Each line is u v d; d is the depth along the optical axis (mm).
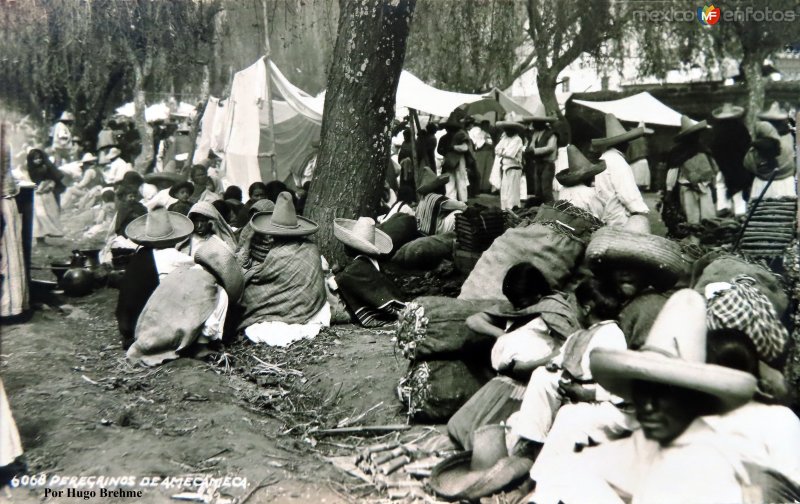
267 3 16281
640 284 4637
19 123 18234
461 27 17422
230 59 18172
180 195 11414
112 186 16953
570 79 17562
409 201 11547
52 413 5664
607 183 8961
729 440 3381
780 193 8914
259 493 4414
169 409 5766
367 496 4352
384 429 5277
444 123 14523
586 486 3578
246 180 16031
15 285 8297
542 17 16766
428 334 5340
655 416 3367
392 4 9258
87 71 18188
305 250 7652
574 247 6691
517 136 14227
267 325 7277
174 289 6914
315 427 5480
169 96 19062
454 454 4492
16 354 7145
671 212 11141
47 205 14047
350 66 9375
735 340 3814
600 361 3396
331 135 9469
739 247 6988
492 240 8938
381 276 7883
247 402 6031
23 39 17641
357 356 6559
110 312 8875
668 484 3314
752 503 3250
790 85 13656
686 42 15070
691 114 15008
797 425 3467
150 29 17781
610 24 15977
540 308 4742
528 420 4367
